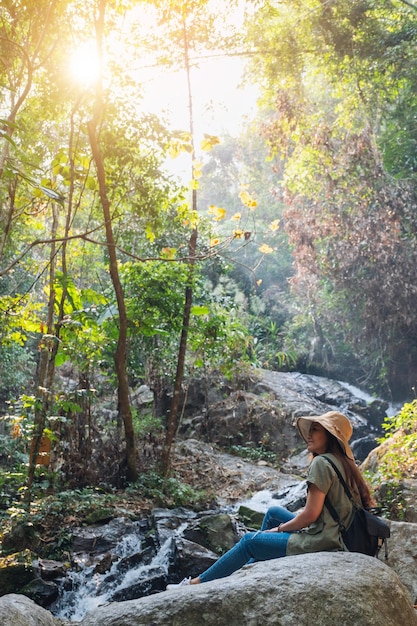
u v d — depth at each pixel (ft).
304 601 8.07
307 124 52.49
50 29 25.49
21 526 23.94
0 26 23.66
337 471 10.90
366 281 55.62
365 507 11.16
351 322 62.13
